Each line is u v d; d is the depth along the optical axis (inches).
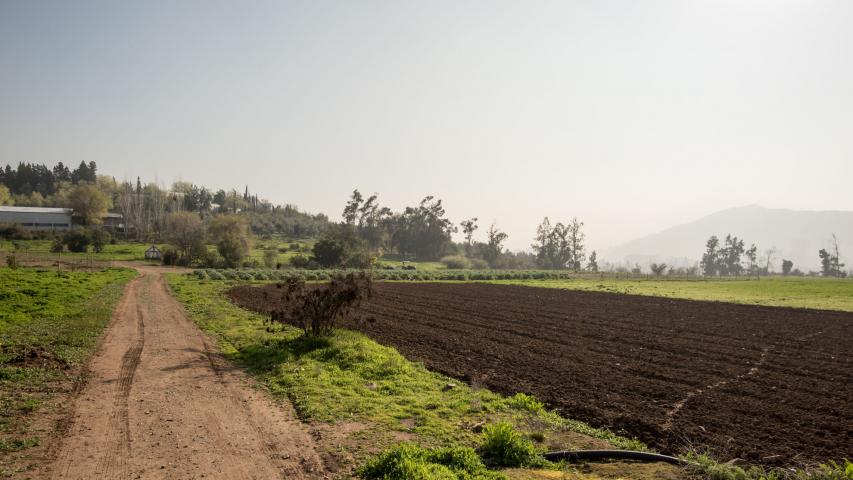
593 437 391.5
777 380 599.8
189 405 439.2
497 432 346.9
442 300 1565.0
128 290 1493.6
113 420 394.6
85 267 2369.6
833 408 484.4
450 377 571.8
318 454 339.9
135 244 4404.5
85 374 521.7
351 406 440.5
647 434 401.4
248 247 3850.9
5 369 496.1
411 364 616.7
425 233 6269.7
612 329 1003.9
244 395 474.0
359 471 310.3
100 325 821.2
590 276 3641.7
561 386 548.7
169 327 849.5
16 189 7849.4
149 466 313.3
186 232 3700.8
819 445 384.2
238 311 1083.9
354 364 589.9
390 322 1032.8
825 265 6589.6
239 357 639.8
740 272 7593.5
